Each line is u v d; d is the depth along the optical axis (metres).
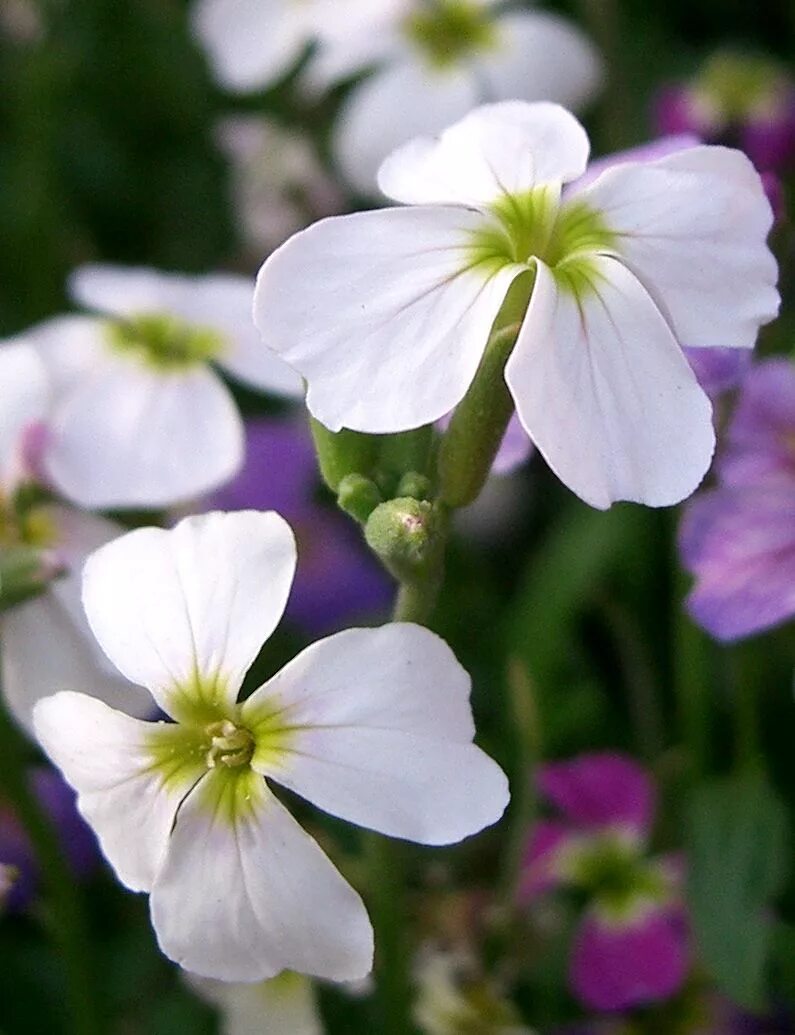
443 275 0.13
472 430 0.13
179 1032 0.17
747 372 0.15
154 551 0.13
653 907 0.17
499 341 0.13
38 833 0.16
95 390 0.16
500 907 0.17
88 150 0.25
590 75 0.22
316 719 0.13
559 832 0.17
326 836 0.15
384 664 0.13
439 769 0.13
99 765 0.13
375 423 0.13
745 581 0.15
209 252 0.25
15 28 0.25
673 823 0.17
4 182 0.24
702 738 0.17
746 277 0.13
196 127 0.26
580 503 0.19
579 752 0.19
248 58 0.22
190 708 0.13
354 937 0.13
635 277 0.13
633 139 0.23
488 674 0.19
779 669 0.18
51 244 0.23
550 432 0.13
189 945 0.13
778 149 0.21
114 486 0.16
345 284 0.13
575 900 0.17
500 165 0.14
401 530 0.13
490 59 0.22
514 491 0.21
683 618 0.17
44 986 0.18
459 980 0.17
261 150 0.24
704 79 0.22
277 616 0.13
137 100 0.26
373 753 0.13
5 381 0.16
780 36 0.26
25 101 0.24
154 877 0.13
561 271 0.13
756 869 0.16
